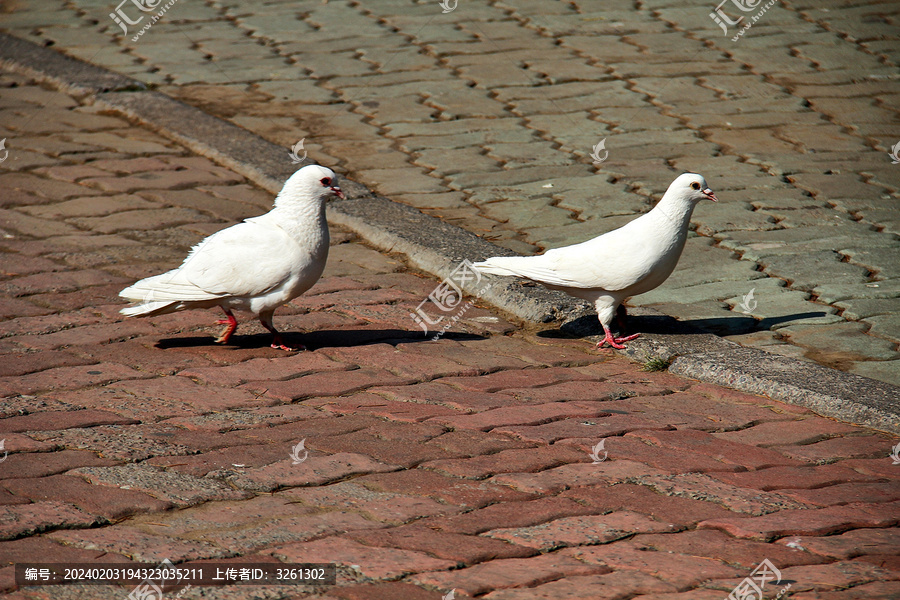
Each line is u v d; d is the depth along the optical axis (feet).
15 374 22.52
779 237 32.81
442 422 20.70
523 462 18.88
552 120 43.60
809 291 28.89
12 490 16.99
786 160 39.70
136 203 34.76
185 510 16.62
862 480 18.58
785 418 21.59
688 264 31.07
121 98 44.78
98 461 18.29
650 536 16.17
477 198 35.94
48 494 16.92
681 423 21.12
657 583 14.67
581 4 59.93
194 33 54.39
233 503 16.92
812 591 14.48
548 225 33.55
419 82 47.67
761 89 47.67
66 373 22.76
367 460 18.71
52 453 18.60
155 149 40.22
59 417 20.29
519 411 21.43
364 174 37.93
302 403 21.67
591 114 44.39
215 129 41.42
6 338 24.67
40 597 13.91
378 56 51.03
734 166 39.06
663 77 48.93
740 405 22.30
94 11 58.03
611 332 26.43
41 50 50.65
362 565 14.97
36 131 41.57
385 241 32.14
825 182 37.50
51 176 36.96
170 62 49.93
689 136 42.16
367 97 45.88
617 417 21.33
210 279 23.66
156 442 19.21
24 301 27.07
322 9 58.59
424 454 19.10
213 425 20.18
